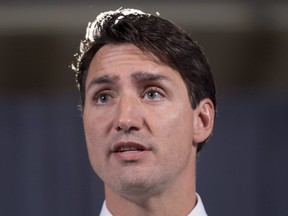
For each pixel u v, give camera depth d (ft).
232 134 21.62
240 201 21.26
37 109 21.65
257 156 21.58
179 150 7.88
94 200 21.17
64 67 22.44
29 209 21.18
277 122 21.88
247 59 22.79
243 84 22.94
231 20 22.41
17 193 21.20
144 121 7.70
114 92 7.86
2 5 22.02
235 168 21.35
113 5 21.90
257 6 22.56
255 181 21.39
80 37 22.18
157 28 8.08
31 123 21.50
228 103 21.93
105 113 7.80
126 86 7.81
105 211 8.21
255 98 22.03
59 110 21.70
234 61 22.75
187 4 22.18
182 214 8.16
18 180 21.26
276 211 21.40
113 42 8.05
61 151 21.40
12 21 22.06
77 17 22.13
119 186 7.71
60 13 22.09
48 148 21.42
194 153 8.41
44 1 22.18
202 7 22.31
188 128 8.06
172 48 8.03
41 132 21.49
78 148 21.48
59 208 21.20
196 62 8.37
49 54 22.35
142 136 7.65
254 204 21.31
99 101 7.94
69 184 21.26
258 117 21.85
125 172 7.62
